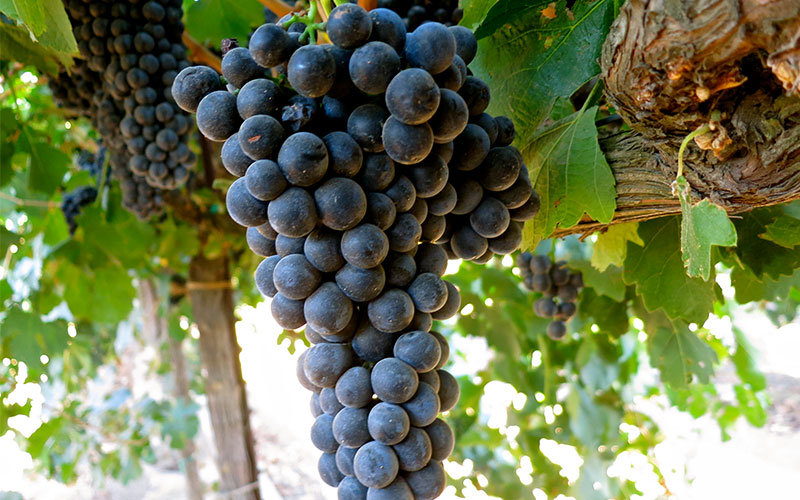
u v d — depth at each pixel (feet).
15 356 2.86
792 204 1.53
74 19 1.77
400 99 0.95
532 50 1.34
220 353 3.26
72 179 3.14
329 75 0.97
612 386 3.57
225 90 1.07
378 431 1.00
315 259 1.02
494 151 1.12
